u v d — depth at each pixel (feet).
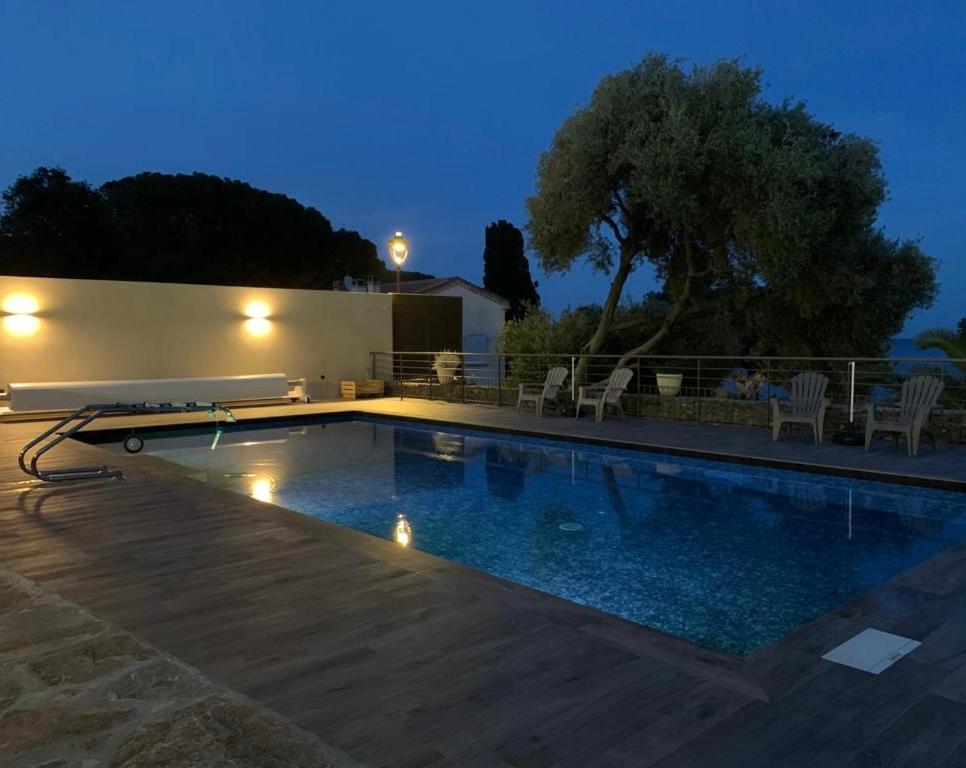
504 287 108.78
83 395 35.12
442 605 10.30
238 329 43.57
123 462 22.52
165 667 8.14
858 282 37.27
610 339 48.26
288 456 29.01
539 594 10.78
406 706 7.34
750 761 6.37
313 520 15.31
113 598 10.68
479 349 70.33
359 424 38.19
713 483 23.21
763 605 13.14
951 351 32.42
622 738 6.73
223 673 8.14
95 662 8.28
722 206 36.65
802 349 42.42
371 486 23.43
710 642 11.53
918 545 16.53
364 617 9.84
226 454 29.48
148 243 73.97
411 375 51.60
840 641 9.29
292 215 84.23
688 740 6.71
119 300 39.14
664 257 44.27
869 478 20.54
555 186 39.65
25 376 36.40
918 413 23.22
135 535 14.12
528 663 8.37
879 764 6.34
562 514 19.71
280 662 8.42
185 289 41.42
